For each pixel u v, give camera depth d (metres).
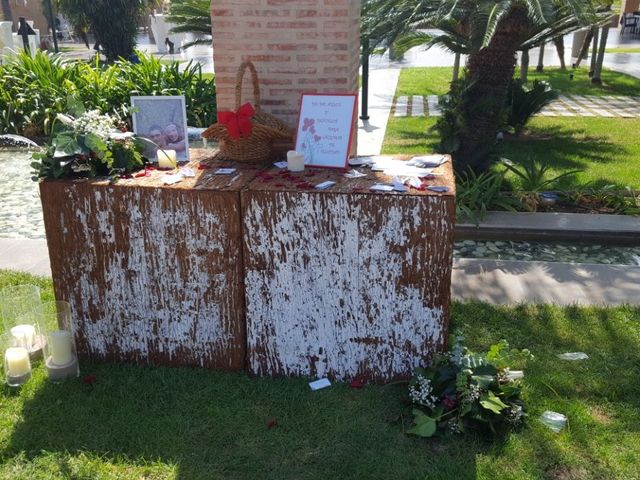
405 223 2.78
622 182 6.46
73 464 2.54
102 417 2.82
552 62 19.23
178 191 2.89
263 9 3.51
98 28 17.34
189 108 9.30
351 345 3.02
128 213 2.97
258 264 2.95
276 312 3.02
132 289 3.11
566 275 4.32
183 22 9.47
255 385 3.04
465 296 4.02
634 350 3.33
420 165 3.31
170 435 2.70
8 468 2.52
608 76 15.34
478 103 6.26
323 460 2.55
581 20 5.89
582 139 8.79
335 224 2.83
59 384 3.06
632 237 5.11
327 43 3.54
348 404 2.90
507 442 2.62
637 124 9.77
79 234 3.06
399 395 2.96
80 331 3.24
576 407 2.85
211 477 2.46
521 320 3.67
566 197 5.88
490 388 2.76
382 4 6.33
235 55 3.63
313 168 3.24
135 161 3.22
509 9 5.79
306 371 3.11
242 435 2.70
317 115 3.28
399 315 2.94
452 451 2.59
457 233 5.28
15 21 33.00
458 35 7.33
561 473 2.47
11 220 5.84
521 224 5.27
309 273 2.93
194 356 3.18
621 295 4.00
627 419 2.78
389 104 11.98
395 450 2.59
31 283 4.16
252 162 3.37
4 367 3.11
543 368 3.15
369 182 2.96
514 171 6.18
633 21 28.03
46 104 9.18
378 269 2.88
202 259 2.99
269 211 2.86
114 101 9.27
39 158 3.07
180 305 3.09
